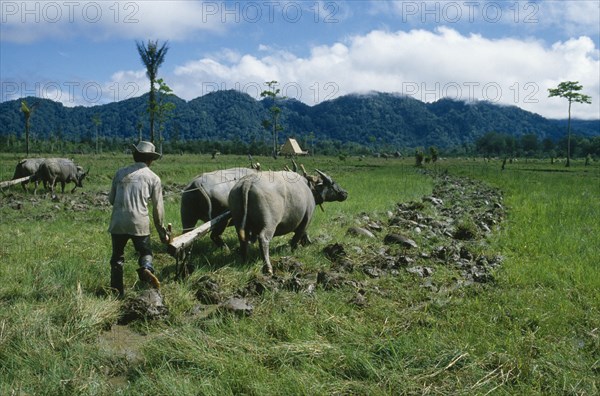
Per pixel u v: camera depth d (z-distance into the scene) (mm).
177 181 23734
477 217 12531
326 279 6395
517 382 4047
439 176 32469
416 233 10117
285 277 6766
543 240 9461
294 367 4219
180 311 5539
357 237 9539
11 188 18688
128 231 5812
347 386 3922
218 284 6359
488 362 4320
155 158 6297
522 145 138750
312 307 5520
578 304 5891
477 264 7980
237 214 7305
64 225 10523
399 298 6082
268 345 4566
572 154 116688
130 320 5234
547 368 4254
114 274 5914
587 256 8125
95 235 9477
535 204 15555
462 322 5148
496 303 5754
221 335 4770
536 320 5254
